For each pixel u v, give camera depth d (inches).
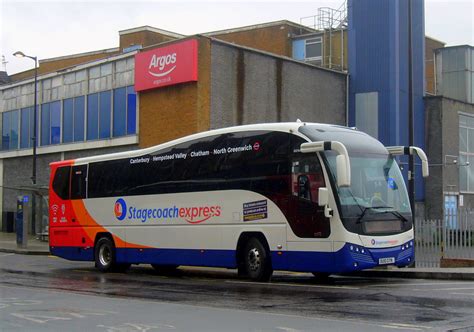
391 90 1493.6
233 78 1263.5
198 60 1205.1
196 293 539.5
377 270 698.2
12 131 1738.4
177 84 1238.9
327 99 1478.8
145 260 746.2
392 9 1505.9
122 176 788.0
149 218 745.6
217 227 663.8
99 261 806.5
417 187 1604.3
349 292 522.3
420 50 1612.9
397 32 1510.8
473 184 1729.8
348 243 557.9
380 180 599.5
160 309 441.7
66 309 448.1
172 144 732.0
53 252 868.0
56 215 869.8
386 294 502.6
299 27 1934.1
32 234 1632.6
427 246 818.2
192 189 696.4
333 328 350.6
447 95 1811.0
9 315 421.7
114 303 478.6
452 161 1643.7
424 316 388.8
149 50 1296.8
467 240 791.1
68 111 1539.1
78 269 857.5
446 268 720.3
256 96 1304.1
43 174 1617.9
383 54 1508.4
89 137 1469.0
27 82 1681.8
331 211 563.5
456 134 1672.0
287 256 597.3
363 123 1518.2
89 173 832.9
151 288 588.7
